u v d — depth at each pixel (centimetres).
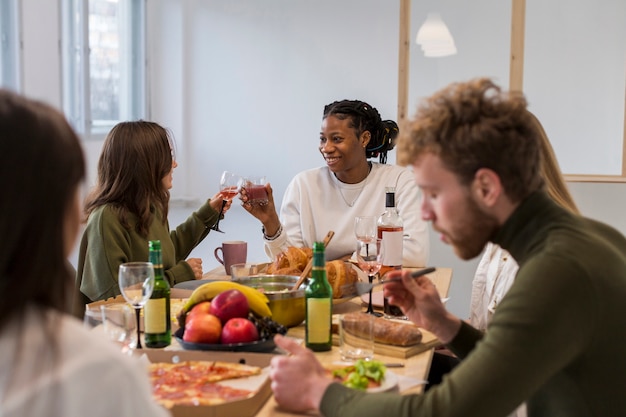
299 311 196
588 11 523
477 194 125
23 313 84
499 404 113
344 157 305
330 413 129
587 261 119
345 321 170
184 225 299
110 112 667
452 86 131
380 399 123
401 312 209
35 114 84
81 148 90
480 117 124
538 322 114
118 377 85
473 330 164
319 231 312
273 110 690
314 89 677
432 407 115
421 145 127
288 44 678
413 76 560
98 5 640
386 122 326
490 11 545
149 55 707
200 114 709
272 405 144
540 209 127
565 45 530
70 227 90
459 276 527
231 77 698
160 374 149
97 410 82
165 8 704
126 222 250
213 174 712
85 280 248
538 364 114
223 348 163
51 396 80
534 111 540
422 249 302
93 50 636
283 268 237
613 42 520
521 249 127
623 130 522
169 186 270
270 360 156
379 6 650
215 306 173
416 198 309
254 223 693
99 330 179
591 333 119
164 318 177
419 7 554
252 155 702
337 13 662
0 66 513
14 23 520
